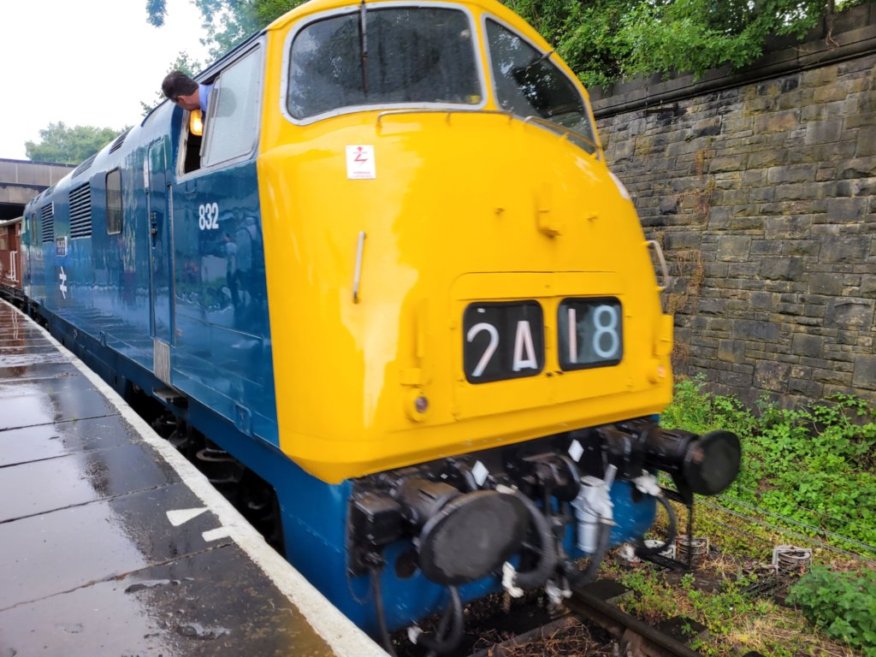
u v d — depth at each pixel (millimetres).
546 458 3049
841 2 6570
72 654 2105
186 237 3781
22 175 25203
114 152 5871
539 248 2908
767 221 6602
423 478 2592
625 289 3307
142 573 2629
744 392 6836
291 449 2568
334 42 2992
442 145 2744
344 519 2516
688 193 7316
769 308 6609
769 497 5129
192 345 3764
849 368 5992
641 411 3500
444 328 2570
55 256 9344
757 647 3295
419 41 3094
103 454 4094
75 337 8938
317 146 2617
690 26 6738
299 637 2215
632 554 3549
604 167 3611
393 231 2506
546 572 2734
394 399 2428
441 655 3090
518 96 3379
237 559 2750
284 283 2570
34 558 2746
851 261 5965
